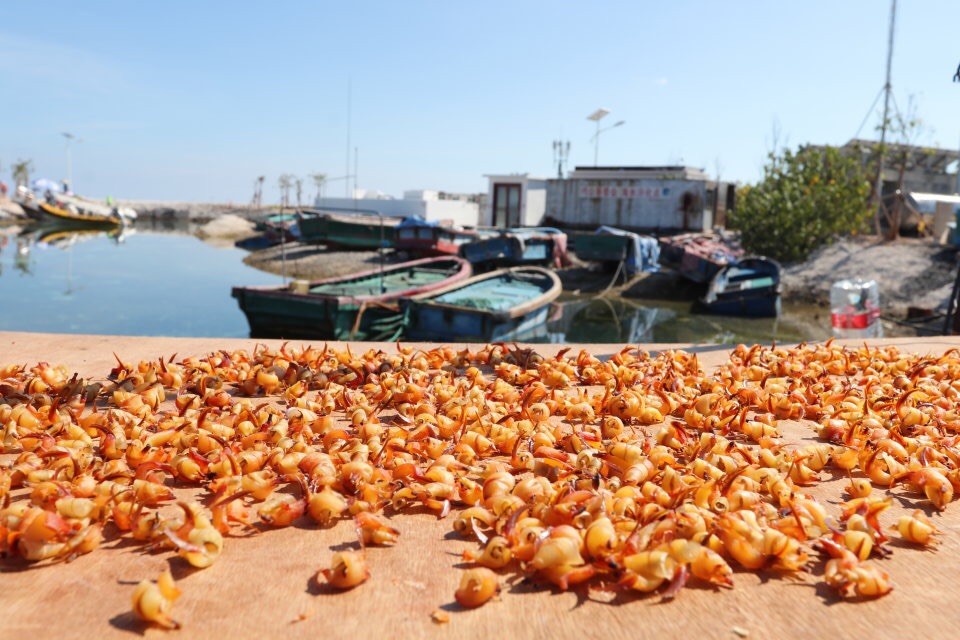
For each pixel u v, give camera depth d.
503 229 35.25
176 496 3.09
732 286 24.19
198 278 29.75
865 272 25.59
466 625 2.05
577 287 29.34
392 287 20.27
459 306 15.79
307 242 35.91
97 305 22.45
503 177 41.03
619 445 3.47
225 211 90.44
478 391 4.61
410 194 61.00
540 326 18.77
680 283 28.86
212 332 18.84
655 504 2.66
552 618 2.09
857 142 32.03
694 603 2.20
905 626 2.08
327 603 2.17
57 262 34.03
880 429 3.85
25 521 2.50
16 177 84.25
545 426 3.91
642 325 22.05
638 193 37.78
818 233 28.66
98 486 2.95
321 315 15.14
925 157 33.19
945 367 5.75
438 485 3.01
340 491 3.06
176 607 2.13
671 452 3.68
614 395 4.63
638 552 2.35
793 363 5.82
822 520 2.72
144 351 6.31
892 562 2.54
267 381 4.95
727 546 2.50
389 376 5.07
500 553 2.40
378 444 3.49
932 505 3.13
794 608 2.18
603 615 2.11
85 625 2.02
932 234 30.92
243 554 2.54
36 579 2.32
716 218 38.00
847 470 3.62
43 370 5.02
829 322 22.28
